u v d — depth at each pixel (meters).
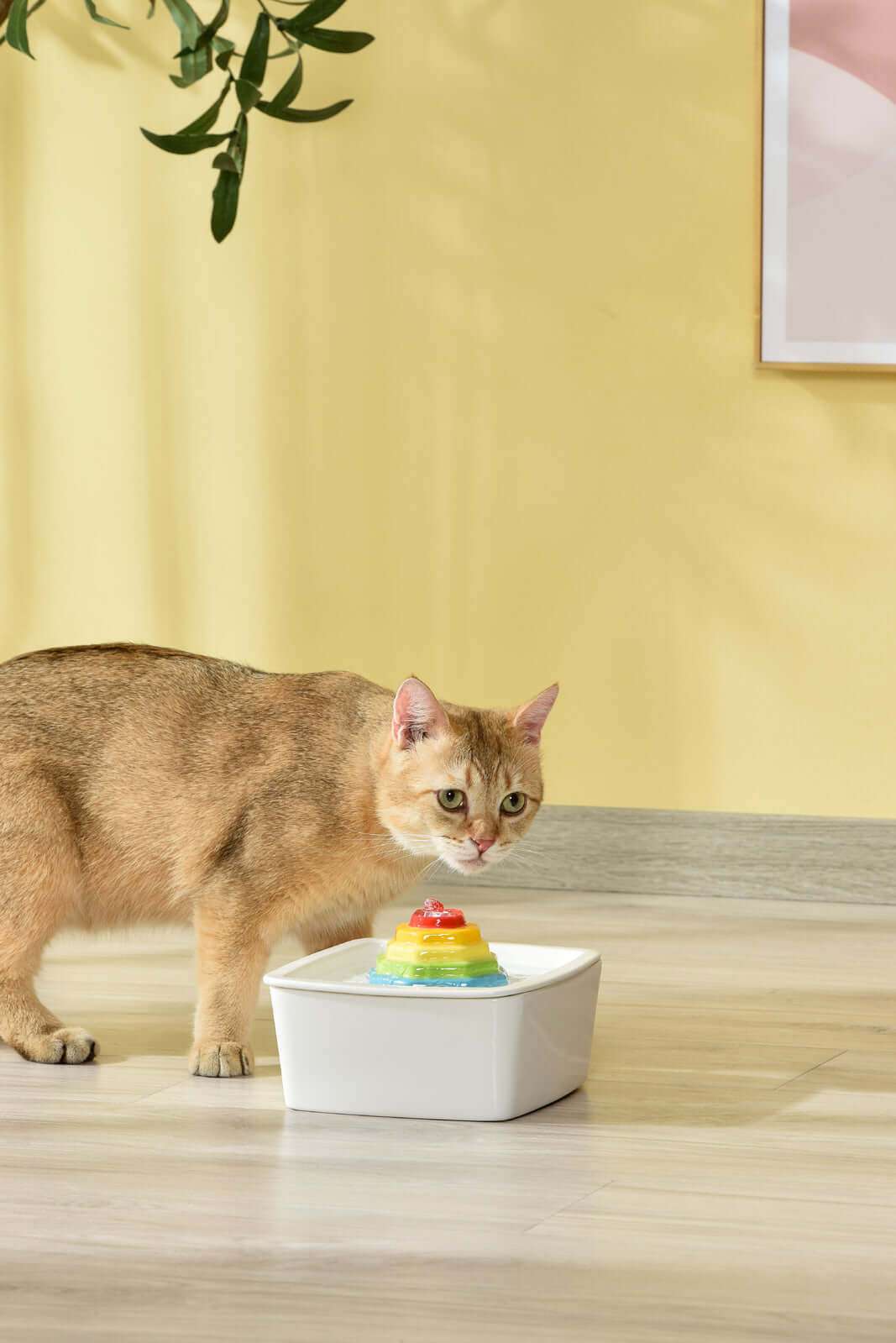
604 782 3.87
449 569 3.92
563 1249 1.69
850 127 3.59
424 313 3.89
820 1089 2.28
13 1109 2.21
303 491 3.99
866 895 3.70
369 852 2.46
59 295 4.06
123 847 2.52
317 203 3.92
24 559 4.14
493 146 3.82
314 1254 1.68
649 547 3.80
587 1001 2.29
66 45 4.00
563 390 3.83
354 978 2.38
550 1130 2.11
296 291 3.95
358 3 3.85
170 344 4.02
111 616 4.11
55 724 2.53
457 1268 1.64
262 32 3.00
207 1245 1.71
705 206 3.72
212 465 4.03
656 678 3.82
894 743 3.71
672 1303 1.56
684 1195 1.85
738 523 3.76
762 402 3.72
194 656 2.68
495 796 2.39
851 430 3.69
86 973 3.07
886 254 3.61
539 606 3.88
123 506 4.08
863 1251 1.68
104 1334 1.50
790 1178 1.91
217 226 3.10
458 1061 2.14
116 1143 2.05
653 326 3.77
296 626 4.02
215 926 2.45
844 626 3.72
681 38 3.70
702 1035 2.58
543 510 3.86
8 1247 1.70
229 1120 2.16
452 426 3.90
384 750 2.43
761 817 3.76
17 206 4.06
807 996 2.83
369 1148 2.03
